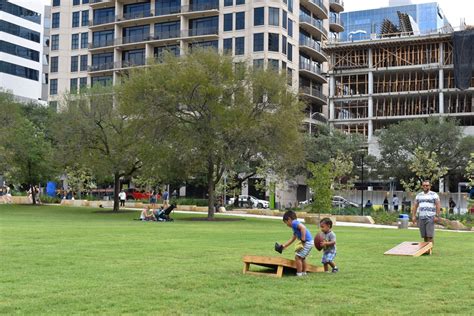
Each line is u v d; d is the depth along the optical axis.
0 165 49.75
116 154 42.53
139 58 87.50
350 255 14.80
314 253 15.29
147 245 16.61
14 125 50.38
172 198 67.56
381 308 8.30
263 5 78.69
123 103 37.28
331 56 91.56
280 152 36.41
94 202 57.28
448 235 24.50
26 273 11.01
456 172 69.06
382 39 87.44
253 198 67.94
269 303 8.53
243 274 11.17
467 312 8.13
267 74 36.56
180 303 8.45
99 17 90.75
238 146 35.78
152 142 35.66
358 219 39.22
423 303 8.70
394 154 68.56
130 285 9.78
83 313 7.76
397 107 88.19
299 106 37.53
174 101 34.88
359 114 90.88
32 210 46.19
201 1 82.94
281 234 22.38
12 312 7.77
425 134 67.50
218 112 34.09
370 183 78.38
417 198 16.27
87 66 91.00
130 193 73.56
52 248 15.38
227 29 80.88
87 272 11.19
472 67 79.62
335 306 8.40
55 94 92.50
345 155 66.94
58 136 44.03
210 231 23.91
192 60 36.19
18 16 95.94
